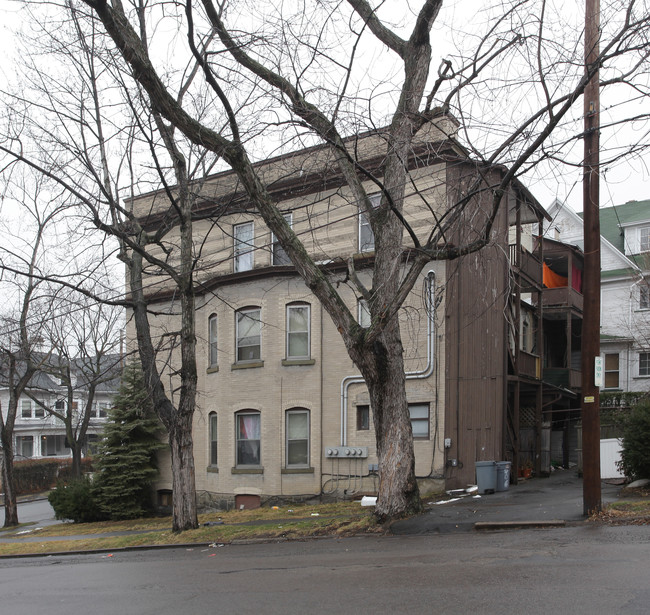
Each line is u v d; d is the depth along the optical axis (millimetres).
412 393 18812
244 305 21859
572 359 31344
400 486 12453
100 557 13430
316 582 7648
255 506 20797
